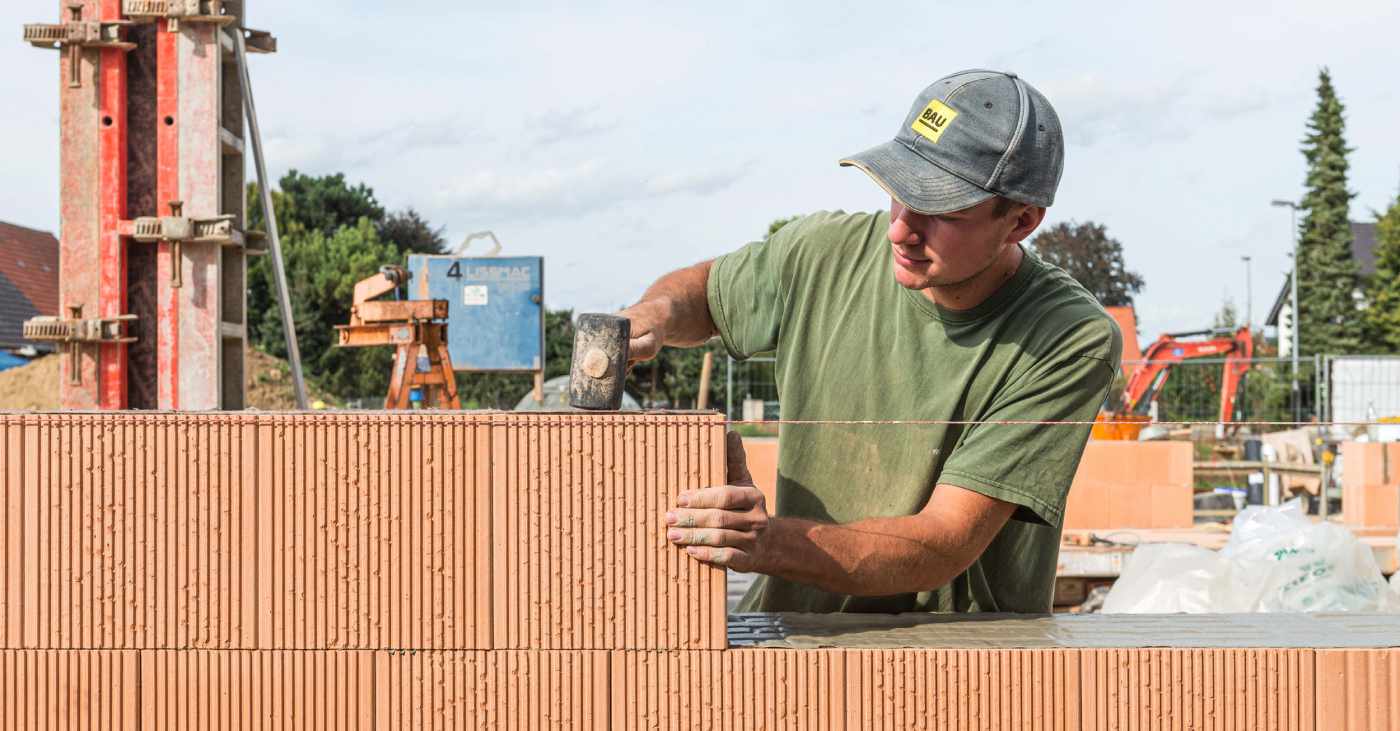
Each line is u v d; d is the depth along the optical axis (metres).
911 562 1.39
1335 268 35.47
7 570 1.14
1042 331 1.62
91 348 4.35
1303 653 1.18
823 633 1.28
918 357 1.71
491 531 1.15
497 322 10.37
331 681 1.15
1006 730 1.17
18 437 1.14
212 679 1.15
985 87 1.47
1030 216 1.51
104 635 1.15
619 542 1.16
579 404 1.29
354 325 8.65
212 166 4.36
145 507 1.14
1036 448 1.52
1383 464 7.71
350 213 40.84
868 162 1.47
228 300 4.68
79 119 4.33
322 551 1.15
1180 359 15.41
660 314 1.92
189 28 4.36
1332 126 36.06
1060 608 5.92
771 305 1.95
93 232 4.34
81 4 4.28
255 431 1.15
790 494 1.79
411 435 1.15
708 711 1.16
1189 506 7.41
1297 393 14.84
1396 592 3.15
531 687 1.16
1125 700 1.18
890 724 1.17
